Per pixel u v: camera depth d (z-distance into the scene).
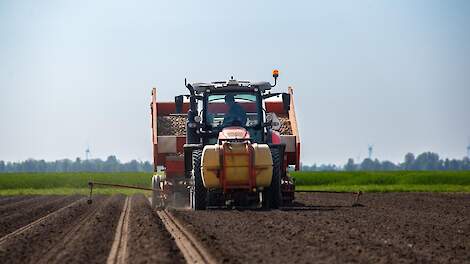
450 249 22.03
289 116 42.66
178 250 22.53
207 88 38.25
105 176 109.69
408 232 26.20
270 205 37.38
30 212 42.19
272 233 25.59
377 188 71.00
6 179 97.00
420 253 21.09
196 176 36.56
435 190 67.56
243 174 35.69
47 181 95.81
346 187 76.12
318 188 74.44
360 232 25.81
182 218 31.83
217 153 35.59
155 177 43.62
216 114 38.31
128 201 52.53
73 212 39.56
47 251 23.52
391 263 19.23
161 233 26.41
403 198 51.78
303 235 24.97
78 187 95.00
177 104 39.47
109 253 22.88
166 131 43.56
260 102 38.38
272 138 38.91
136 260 20.70
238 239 24.19
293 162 41.53
